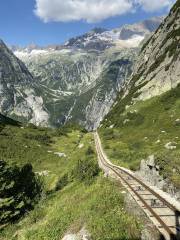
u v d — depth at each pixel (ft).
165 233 50.08
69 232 59.57
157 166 88.74
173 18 595.06
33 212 96.27
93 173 117.80
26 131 463.42
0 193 112.78
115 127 446.19
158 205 63.77
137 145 280.51
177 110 359.05
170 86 444.55
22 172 128.47
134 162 151.53
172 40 530.68
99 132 503.61
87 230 55.47
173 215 57.36
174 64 463.01
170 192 74.95
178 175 80.53
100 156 232.73
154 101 434.71
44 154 344.08
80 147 373.20
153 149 242.17
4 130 419.74
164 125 333.62
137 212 60.44
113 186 79.97
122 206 64.54
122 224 54.80
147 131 340.39
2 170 118.73
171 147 230.89
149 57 600.39
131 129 387.75
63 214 72.59
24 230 82.58
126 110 485.15
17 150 337.93
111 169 126.41
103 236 52.21
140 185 84.02
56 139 463.83
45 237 63.93
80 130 596.29
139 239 50.83
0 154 313.94
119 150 254.47
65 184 135.03
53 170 238.27
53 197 113.09
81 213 65.77
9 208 105.40
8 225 96.78
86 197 79.05
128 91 590.96
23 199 112.27
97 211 63.16
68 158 293.43
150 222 55.67
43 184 141.79
